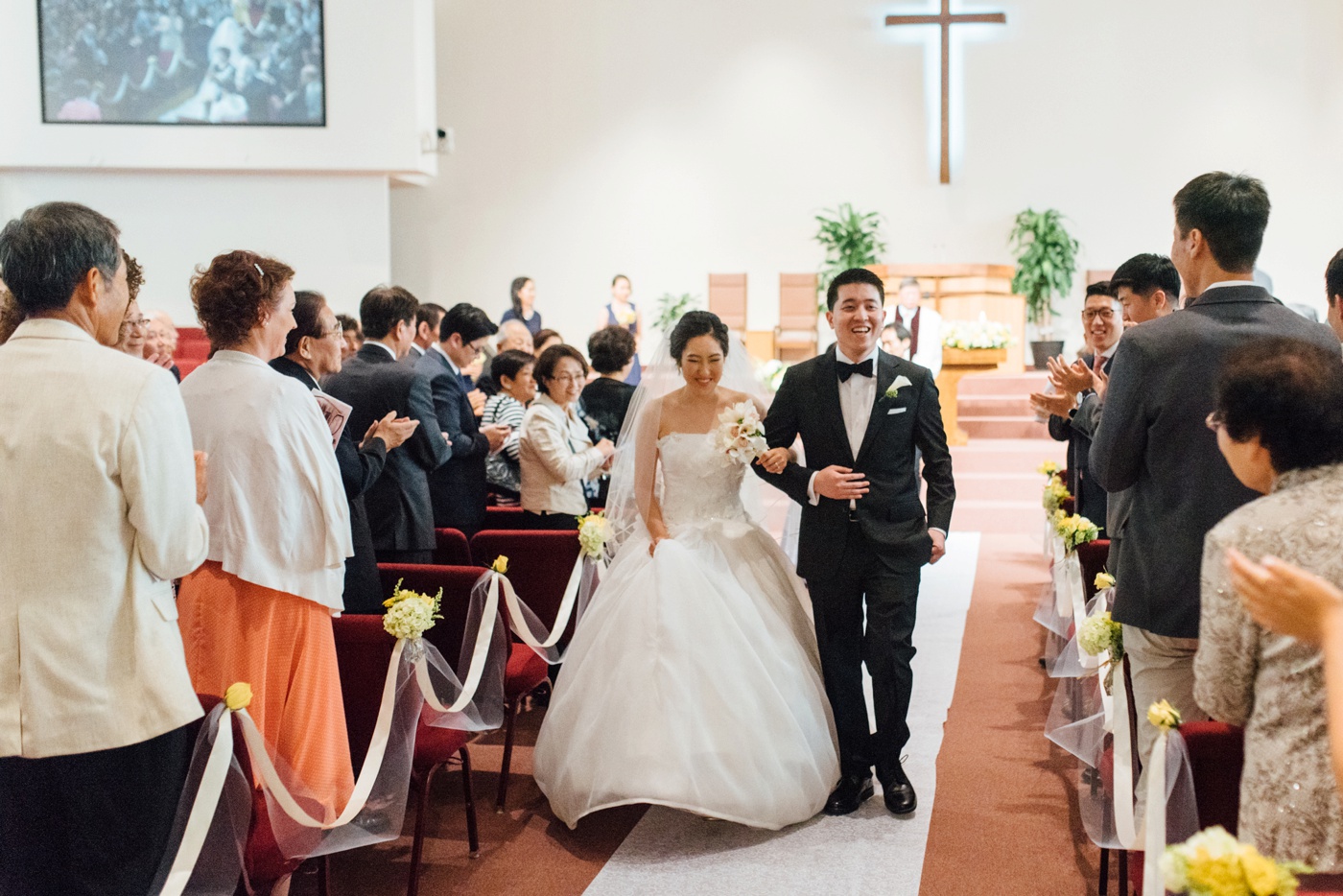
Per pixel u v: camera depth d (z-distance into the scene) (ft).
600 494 18.47
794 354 40.88
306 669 8.41
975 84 41.16
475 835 10.40
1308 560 5.07
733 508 11.77
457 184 43.57
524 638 11.02
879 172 41.78
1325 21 38.75
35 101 34.78
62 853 6.52
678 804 9.89
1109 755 9.08
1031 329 40.81
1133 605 8.20
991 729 13.64
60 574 6.37
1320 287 39.37
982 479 29.50
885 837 10.58
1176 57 39.86
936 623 18.78
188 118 35.17
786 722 10.50
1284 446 5.33
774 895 9.42
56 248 6.56
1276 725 5.40
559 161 43.16
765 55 42.06
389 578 10.69
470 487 14.74
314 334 10.21
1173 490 7.95
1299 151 39.22
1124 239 40.57
